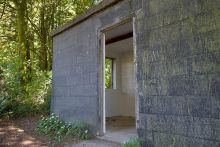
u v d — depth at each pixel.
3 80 9.82
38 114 8.92
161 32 4.23
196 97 3.63
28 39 11.53
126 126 6.83
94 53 6.09
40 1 11.19
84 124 6.08
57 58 7.94
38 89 9.86
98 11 5.97
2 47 12.89
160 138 4.13
